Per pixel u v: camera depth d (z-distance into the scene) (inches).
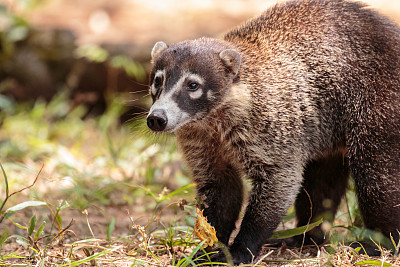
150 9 895.7
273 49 400.5
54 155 632.4
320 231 411.8
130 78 790.5
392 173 385.1
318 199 426.9
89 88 810.8
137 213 487.2
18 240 375.6
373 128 387.9
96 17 872.3
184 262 331.9
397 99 387.5
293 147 385.1
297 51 401.1
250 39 408.8
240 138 382.9
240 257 367.9
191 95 369.1
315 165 424.2
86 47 785.6
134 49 780.6
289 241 416.5
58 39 809.5
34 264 348.5
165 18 857.5
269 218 378.9
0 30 793.6
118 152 621.6
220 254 367.9
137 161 598.2
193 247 378.9
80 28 836.6
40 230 367.9
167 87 368.5
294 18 411.8
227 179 401.7
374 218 390.6
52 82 814.5
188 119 370.0
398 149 386.0
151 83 389.7
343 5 416.2
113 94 764.0
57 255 358.0
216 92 373.4
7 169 565.6
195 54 372.8
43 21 851.4
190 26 832.3
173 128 361.7
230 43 401.1
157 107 358.6
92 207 497.7
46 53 808.9
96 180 542.6
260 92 382.0
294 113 386.3
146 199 516.7
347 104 397.1
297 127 386.9
